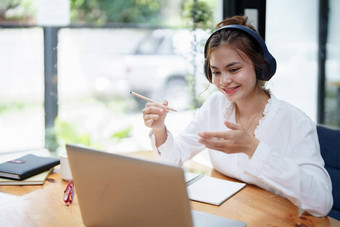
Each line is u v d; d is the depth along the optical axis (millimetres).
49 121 3127
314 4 2637
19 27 3113
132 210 787
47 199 1114
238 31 1145
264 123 1267
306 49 2656
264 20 2170
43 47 3006
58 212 1021
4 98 4117
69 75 5387
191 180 1249
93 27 5336
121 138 3717
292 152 1158
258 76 1194
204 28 2295
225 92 1186
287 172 987
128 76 5617
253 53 1126
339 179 1306
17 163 1328
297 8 2541
